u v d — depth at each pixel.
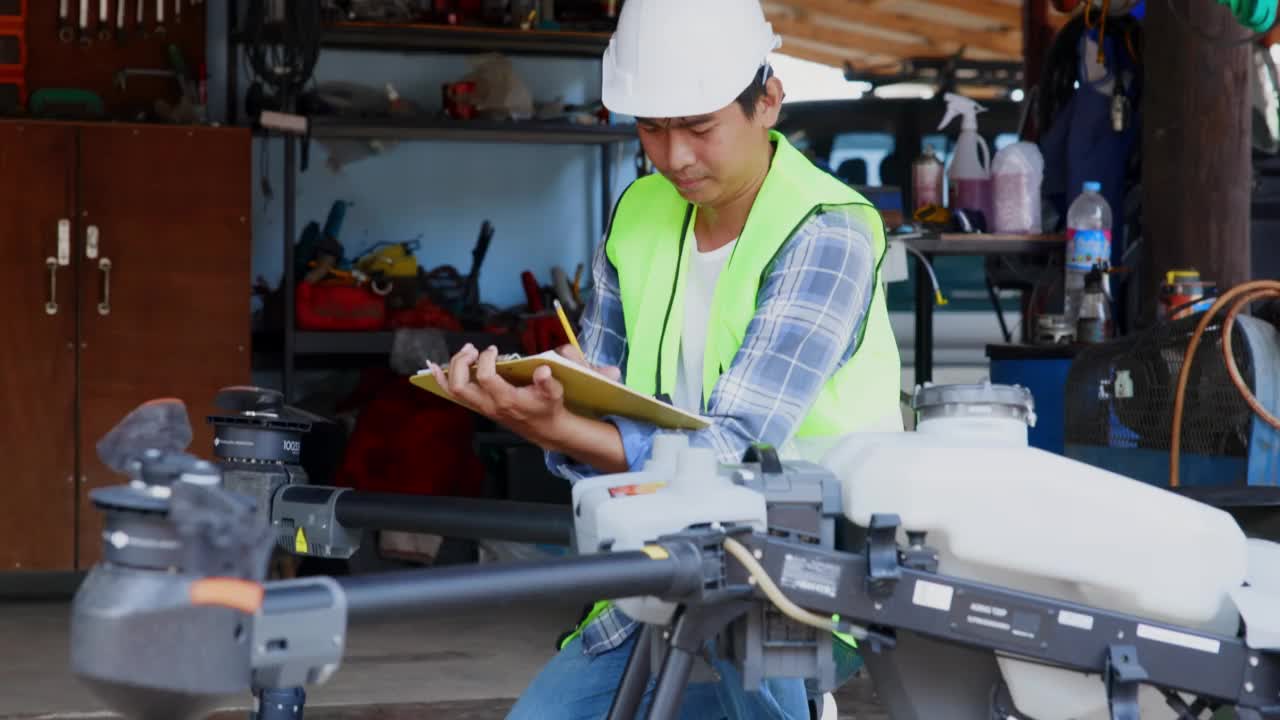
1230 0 3.64
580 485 1.37
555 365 1.37
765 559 1.25
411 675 4.15
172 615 0.94
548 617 5.04
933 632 1.29
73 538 5.30
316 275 5.74
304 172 6.31
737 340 1.62
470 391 1.43
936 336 7.05
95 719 3.62
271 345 6.05
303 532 1.78
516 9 5.99
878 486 1.31
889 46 11.71
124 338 5.33
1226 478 2.93
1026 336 5.10
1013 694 1.39
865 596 1.28
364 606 1.01
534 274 6.55
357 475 5.51
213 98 6.08
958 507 1.30
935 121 6.94
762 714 1.61
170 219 5.36
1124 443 3.18
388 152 6.38
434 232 6.45
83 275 5.30
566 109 6.20
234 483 1.81
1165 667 1.33
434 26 5.85
